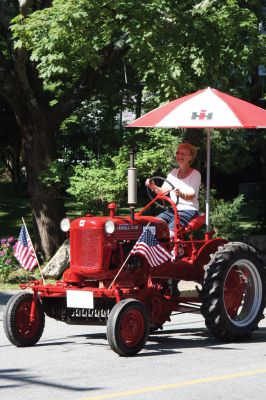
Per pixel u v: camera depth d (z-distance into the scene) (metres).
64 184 18.88
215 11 17.56
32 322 10.03
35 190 19.36
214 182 35.75
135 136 18.91
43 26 16.56
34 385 7.85
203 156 20.22
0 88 18.89
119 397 7.33
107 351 9.70
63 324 12.09
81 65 19.27
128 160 17.81
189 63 17.72
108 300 9.73
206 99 10.70
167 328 11.70
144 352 9.59
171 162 18.06
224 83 18.47
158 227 10.15
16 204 34.09
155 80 18.22
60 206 19.39
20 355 9.46
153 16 16.70
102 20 17.30
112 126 22.67
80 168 18.03
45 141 19.36
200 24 17.23
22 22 17.73
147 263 9.93
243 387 7.75
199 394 7.46
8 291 15.27
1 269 16.50
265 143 23.59
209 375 8.27
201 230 18.61
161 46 17.16
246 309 10.47
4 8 19.05
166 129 18.62
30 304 10.01
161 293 10.24
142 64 17.66
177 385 7.82
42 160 19.33
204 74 17.69
